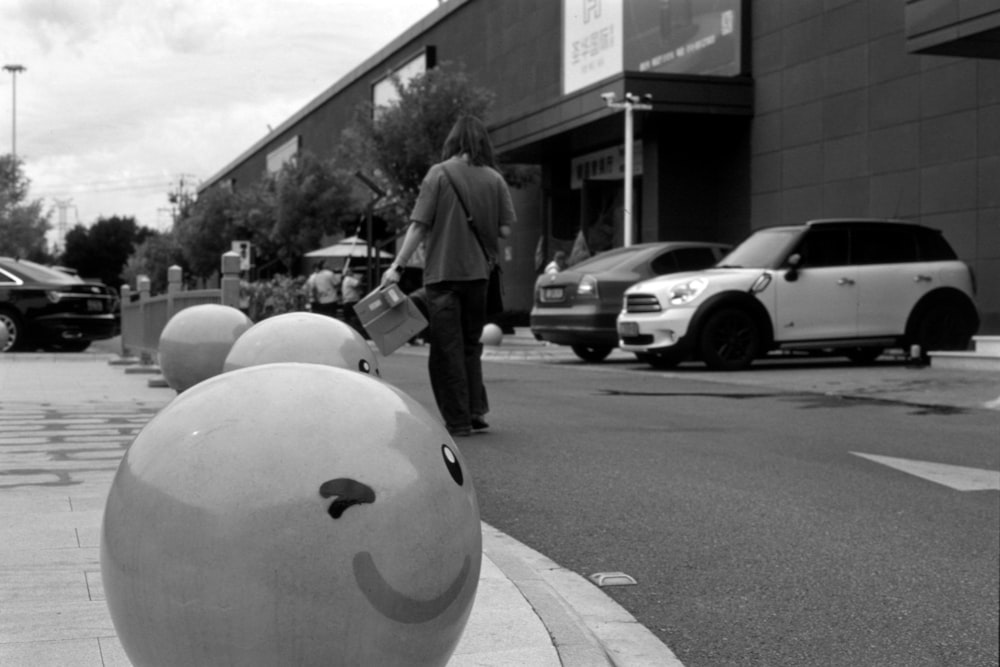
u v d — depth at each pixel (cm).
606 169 3020
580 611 399
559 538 506
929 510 569
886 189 2098
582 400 1039
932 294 1423
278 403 206
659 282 1389
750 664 355
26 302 1848
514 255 3678
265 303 2012
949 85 1945
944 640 379
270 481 195
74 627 326
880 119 2112
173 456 201
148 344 1477
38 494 543
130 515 202
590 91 2588
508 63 3666
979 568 466
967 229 1906
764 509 566
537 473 650
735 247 1552
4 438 756
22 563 403
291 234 4609
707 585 438
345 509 196
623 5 2905
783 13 2383
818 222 1418
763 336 1380
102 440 747
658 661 350
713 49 2575
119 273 9900
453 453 220
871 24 2136
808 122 2316
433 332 754
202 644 196
